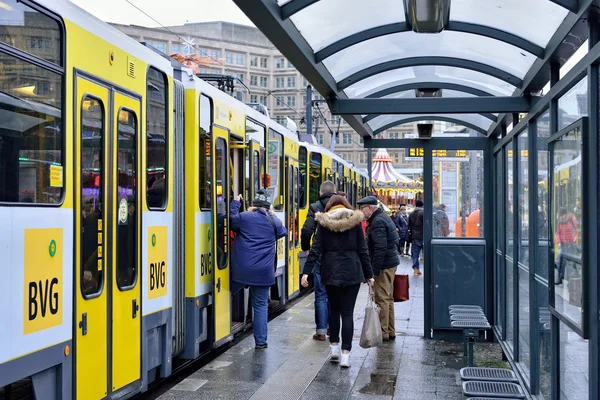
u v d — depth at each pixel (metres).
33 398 4.55
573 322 4.46
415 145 10.48
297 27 6.41
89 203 5.35
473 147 10.25
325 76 7.63
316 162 19.20
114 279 5.77
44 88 4.70
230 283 9.31
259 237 9.33
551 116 5.33
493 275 10.20
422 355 9.18
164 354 6.96
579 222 4.35
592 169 4.11
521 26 6.32
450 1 6.00
